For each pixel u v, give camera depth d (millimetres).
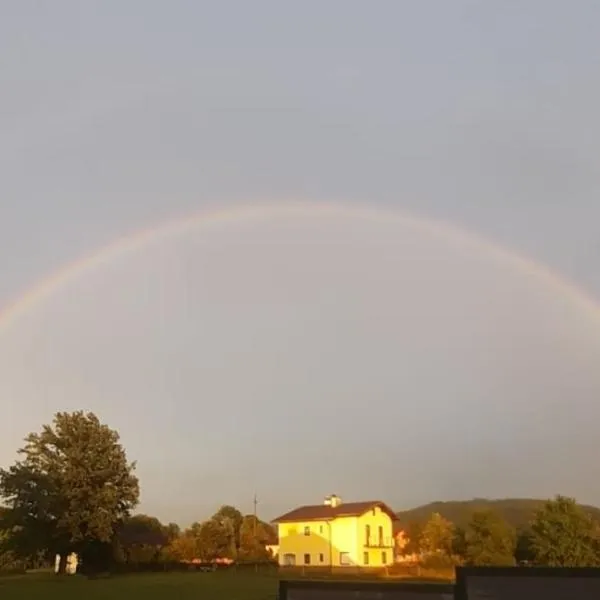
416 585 8828
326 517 81000
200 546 83000
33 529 62188
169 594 37250
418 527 72250
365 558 78438
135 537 88938
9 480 61906
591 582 8023
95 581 52125
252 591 38844
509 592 8305
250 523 91500
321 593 9406
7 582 51312
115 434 68750
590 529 46375
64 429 66375
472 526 55781
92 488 66188
